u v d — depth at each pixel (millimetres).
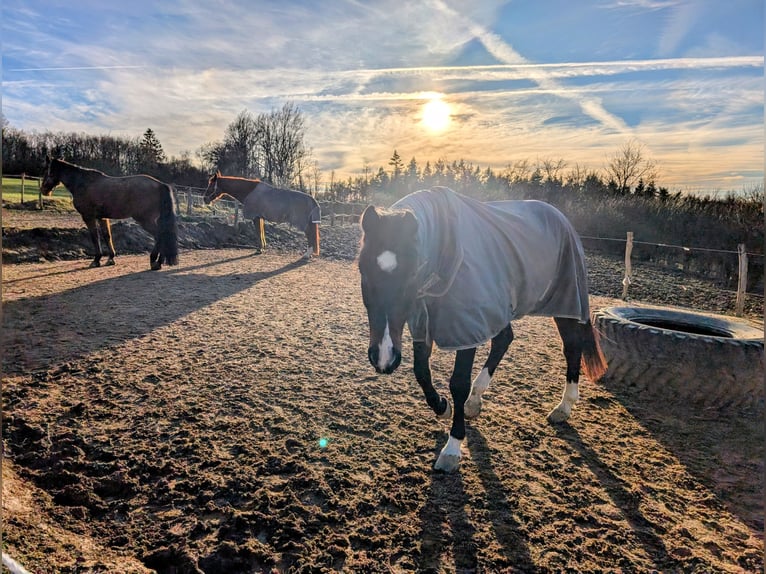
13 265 9383
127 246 11938
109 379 4086
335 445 3176
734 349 3838
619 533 2406
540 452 3172
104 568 2092
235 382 4156
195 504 2559
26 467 2867
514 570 2158
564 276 3494
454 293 2691
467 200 3082
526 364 4980
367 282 2318
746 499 2713
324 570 2133
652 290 11711
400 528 2402
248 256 12539
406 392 4117
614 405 3973
